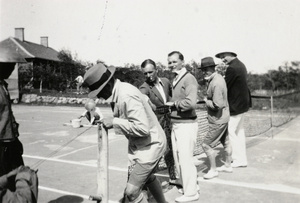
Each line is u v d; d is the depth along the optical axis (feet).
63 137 31.32
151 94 15.07
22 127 38.63
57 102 81.41
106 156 9.89
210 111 16.06
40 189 15.38
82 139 30.14
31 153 23.84
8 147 10.38
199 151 22.36
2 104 9.77
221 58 18.49
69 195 14.53
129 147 10.69
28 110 63.98
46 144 27.61
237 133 18.84
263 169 18.01
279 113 45.03
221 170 17.71
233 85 17.94
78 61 106.01
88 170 18.83
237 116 18.24
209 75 16.06
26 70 97.96
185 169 13.35
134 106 9.70
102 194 9.93
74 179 16.99
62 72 105.60
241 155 18.67
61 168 19.33
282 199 13.44
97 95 9.81
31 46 129.59
